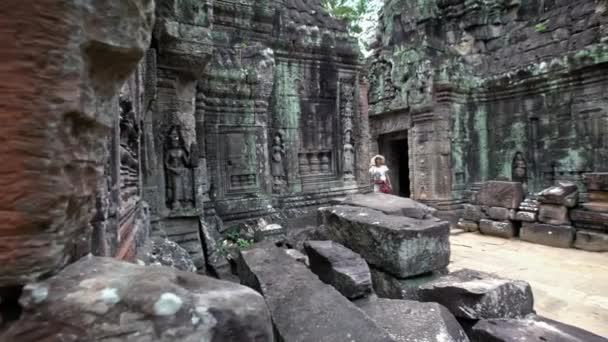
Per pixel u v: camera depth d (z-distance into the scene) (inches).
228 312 37.9
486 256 267.0
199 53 199.2
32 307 35.8
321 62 336.2
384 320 99.7
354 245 156.3
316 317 86.7
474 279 122.6
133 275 42.8
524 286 117.3
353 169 361.4
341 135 351.3
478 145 436.5
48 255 37.9
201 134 250.7
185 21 194.5
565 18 370.3
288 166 317.4
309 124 331.6
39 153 34.9
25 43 34.0
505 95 410.9
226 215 268.7
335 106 346.9
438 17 472.4
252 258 129.2
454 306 114.9
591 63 324.8
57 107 35.7
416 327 95.2
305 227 301.6
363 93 374.3
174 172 205.5
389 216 158.9
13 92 33.9
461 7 458.0
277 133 313.3
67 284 39.4
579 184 346.3
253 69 276.7
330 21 346.0
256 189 285.7
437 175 418.3
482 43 450.6
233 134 276.5
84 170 44.0
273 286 104.5
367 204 183.3
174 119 205.5
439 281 124.6
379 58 494.6
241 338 37.7
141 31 44.5
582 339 91.8
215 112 268.7
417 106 430.0
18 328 34.4
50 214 36.6
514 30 426.0
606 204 271.1
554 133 367.9
